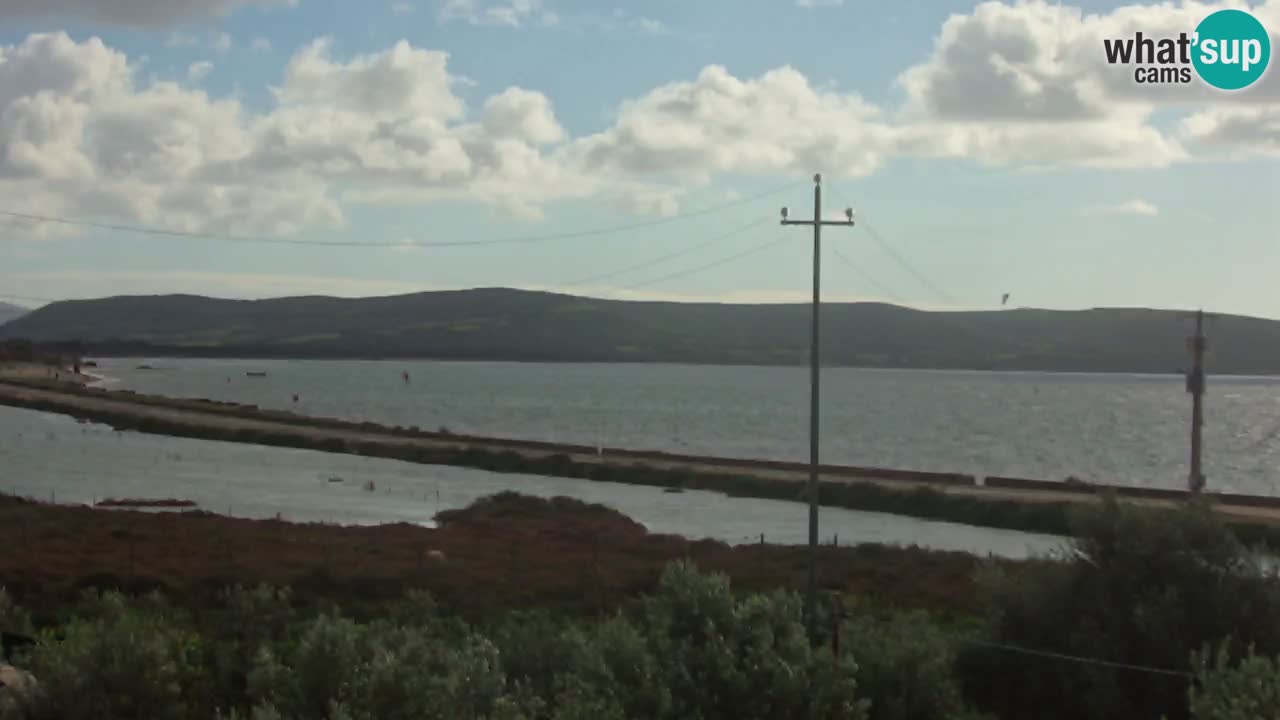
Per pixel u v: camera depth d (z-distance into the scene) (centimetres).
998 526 6044
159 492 6625
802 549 4575
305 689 1594
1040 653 2106
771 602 1670
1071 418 18538
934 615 3253
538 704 1539
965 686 2211
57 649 1725
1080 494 6825
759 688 1482
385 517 5822
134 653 1670
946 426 16238
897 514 6538
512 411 18025
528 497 6134
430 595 3142
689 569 1678
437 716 1497
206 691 1853
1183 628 2059
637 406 19975
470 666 1570
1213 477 10275
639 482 8012
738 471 8100
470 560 4125
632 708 1462
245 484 7194
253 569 3684
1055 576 2227
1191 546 2161
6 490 6406
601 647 1602
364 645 1698
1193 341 4553
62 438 10162
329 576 3572
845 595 3347
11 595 3155
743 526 5919
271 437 10488
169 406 13962
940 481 7669
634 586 3638
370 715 1474
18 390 15862
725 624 1600
